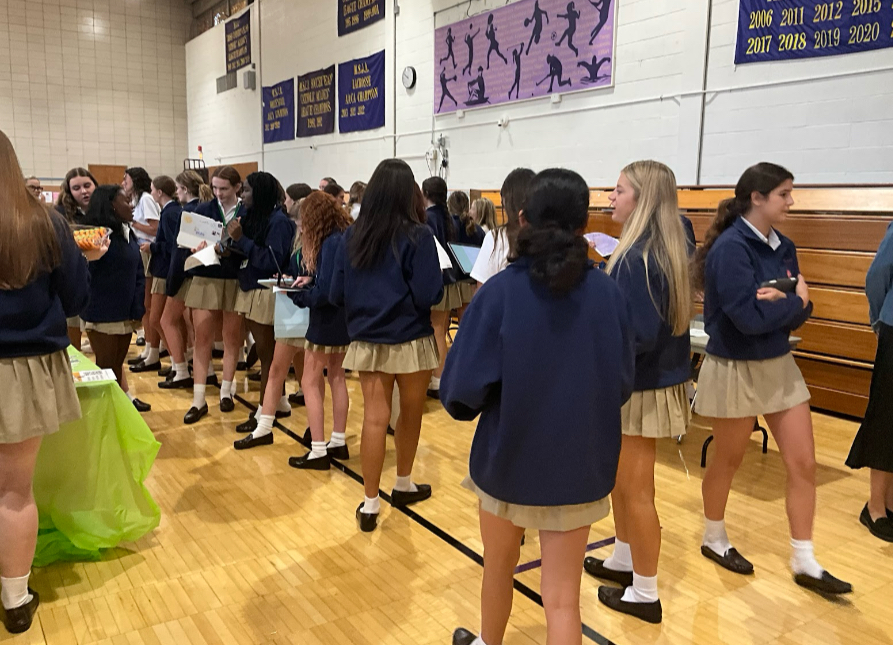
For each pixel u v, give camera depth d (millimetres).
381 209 2529
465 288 4746
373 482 2729
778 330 2281
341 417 3537
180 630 2055
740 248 2176
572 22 6254
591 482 1431
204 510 2920
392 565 2471
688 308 1905
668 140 5570
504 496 1437
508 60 7008
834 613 2195
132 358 5809
